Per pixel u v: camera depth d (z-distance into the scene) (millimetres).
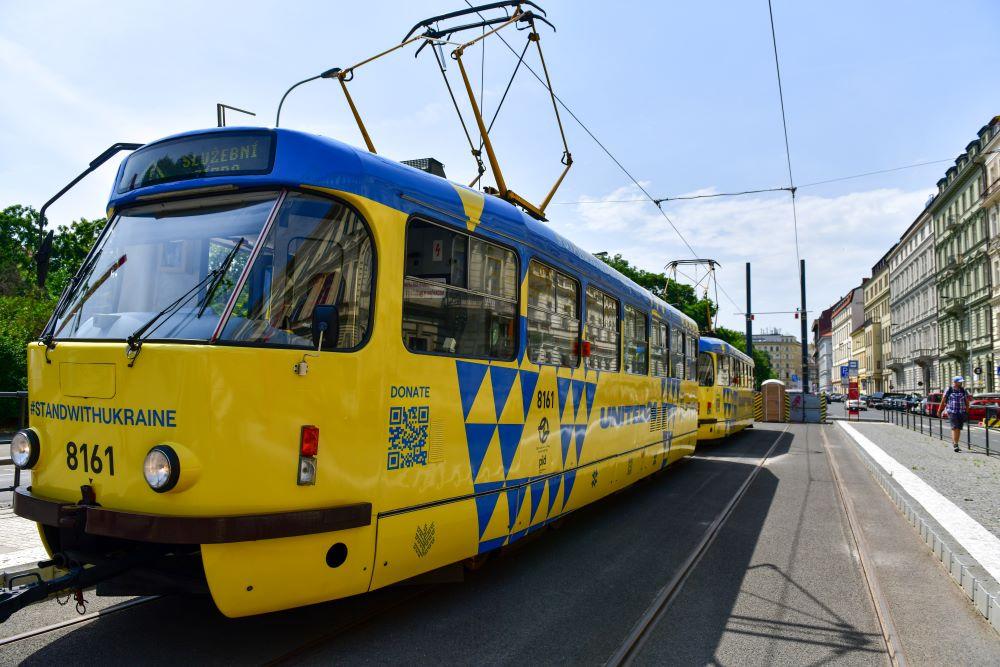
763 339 194000
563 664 4176
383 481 4277
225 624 4625
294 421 3822
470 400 5121
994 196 48000
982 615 5172
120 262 4297
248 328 3760
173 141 4352
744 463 15117
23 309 22344
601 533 7867
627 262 53094
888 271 84750
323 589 3959
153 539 3527
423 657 4223
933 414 38594
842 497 10516
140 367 3695
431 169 6039
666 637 4707
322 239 4121
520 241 5918
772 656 4410
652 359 10328
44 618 4684
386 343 4355
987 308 50812
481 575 6086
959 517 7980
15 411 18797
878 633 4836
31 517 4047
